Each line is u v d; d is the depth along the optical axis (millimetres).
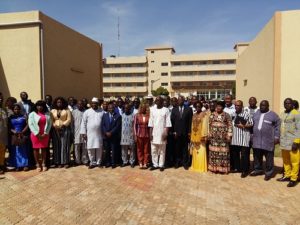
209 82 64062
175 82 65375
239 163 7457
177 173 7262
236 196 5664
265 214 4828
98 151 7750
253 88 17531
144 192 5832
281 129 6473
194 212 4883
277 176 7059
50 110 7844
